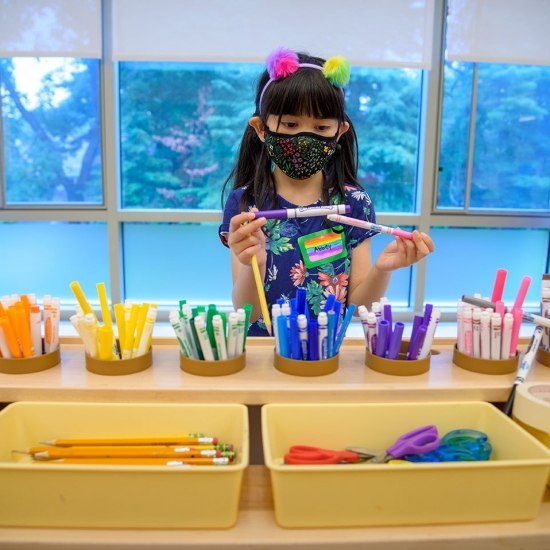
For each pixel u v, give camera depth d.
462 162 2.58
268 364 0.73
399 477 0.50
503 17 2.33
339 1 2.26
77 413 0.62
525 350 0.80
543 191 2.68
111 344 0.68
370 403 0.64
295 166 0.89
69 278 2.67
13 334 0.68
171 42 2.27
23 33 2.26
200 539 0.49
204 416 0.62
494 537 0.50
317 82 0.82
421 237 0.76
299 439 0.63
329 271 1.04
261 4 2.26
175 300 2.73
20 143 2.48
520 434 0.57
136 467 0.49
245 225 0.74
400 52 2.31
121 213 2.52
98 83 2.43
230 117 2.50
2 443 0.59
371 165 2.58
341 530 0.51
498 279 0.74
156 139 2.52
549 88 2.53
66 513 0.50
